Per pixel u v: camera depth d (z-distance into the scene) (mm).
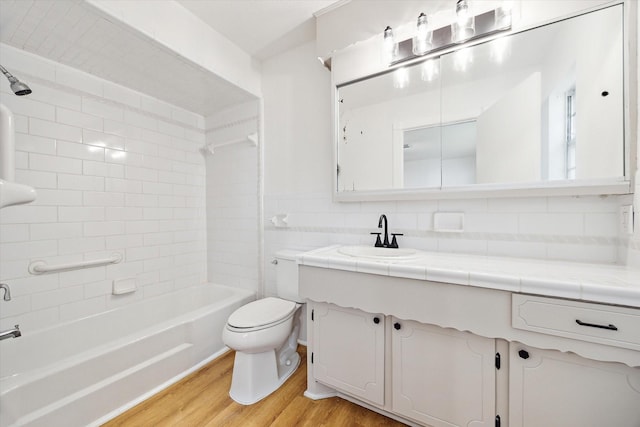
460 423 1052
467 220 1438
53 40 1469
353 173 1734
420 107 1521
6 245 1487
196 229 2529
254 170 2281
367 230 1753
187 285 2438
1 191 599
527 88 1251
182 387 1562
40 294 1599
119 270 1973
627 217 1052
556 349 875
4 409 1068
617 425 824
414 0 1482
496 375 989
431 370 1106
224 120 2457
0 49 1476
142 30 1419
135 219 2074
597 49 1106
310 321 1441
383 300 1175
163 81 1938
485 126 1350
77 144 1764
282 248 2148
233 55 1989
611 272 976
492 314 960
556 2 1180
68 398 1224
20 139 1538
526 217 1299
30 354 1493
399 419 1256
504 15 1280
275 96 2174
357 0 1630
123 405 1387
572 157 1154
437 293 1058
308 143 2020
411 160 1550
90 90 1826
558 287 854
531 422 932
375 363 1237
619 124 1065
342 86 1749
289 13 1717
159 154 2240
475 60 1371
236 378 1489
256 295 2283
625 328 784
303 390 1536
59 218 1682
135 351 1484
